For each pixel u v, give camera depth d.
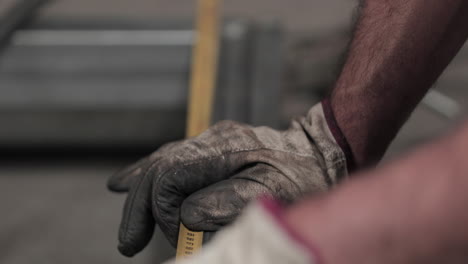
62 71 2.29
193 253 0.70
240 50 2.32
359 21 0.77
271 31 2.34
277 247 0.32
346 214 0.33
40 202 2.28
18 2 2.52
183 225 0.70
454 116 2.46
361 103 0.73
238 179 0.69
